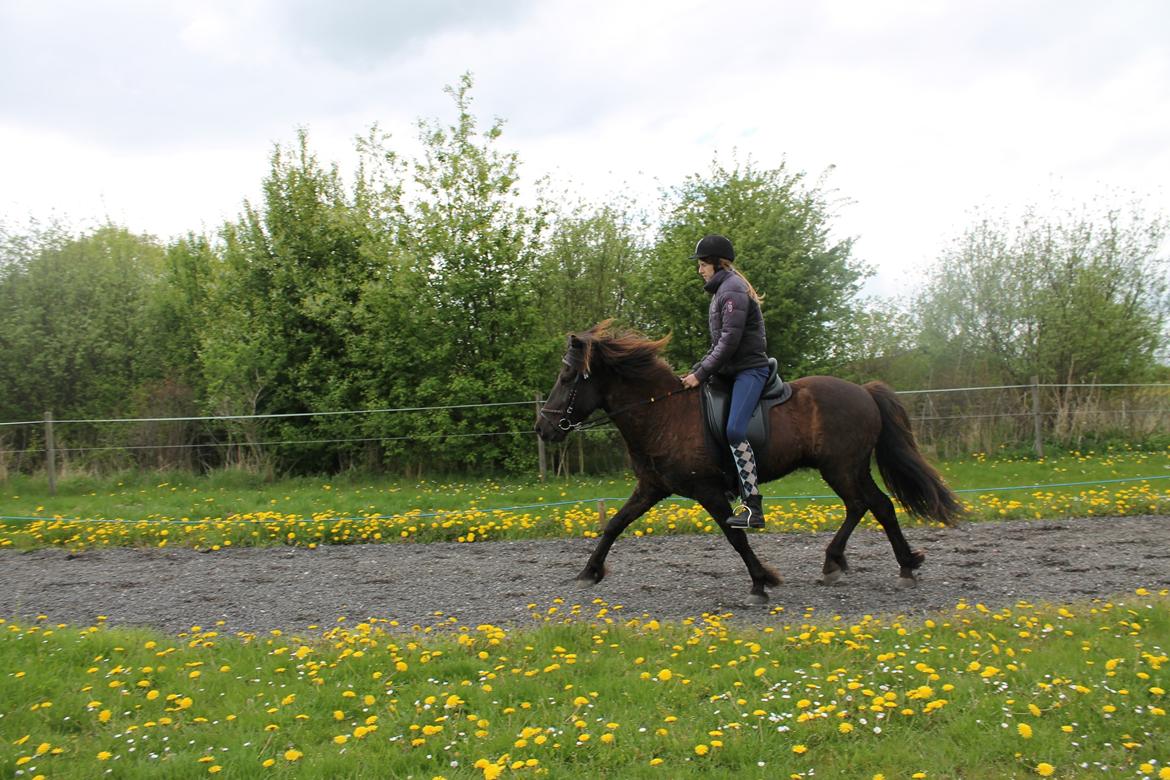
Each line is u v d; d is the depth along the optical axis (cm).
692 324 1648
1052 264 1841
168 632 632
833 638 527
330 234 1756
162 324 2050
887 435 704
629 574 774
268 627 642
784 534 950
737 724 397
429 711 431
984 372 1905
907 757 362
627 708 427
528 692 454
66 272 1961
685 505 1077
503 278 1577
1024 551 813
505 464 1509
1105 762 351
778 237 1631
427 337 1562
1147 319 1792
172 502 1254
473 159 1567
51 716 437
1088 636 507
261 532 1009
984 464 1459
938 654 482
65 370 1922
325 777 367
